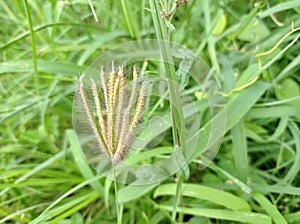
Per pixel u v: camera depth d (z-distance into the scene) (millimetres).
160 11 162
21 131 204
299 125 201
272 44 205
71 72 196
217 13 212
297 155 187
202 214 171
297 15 207
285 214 180
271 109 193
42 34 215
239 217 168
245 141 186
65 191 194
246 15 211
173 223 172
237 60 210
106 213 186
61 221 182
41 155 199
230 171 187
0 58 221
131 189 179
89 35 217
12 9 230
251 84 193
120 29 218
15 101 207
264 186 179
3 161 201
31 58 216
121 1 208
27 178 196
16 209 192
